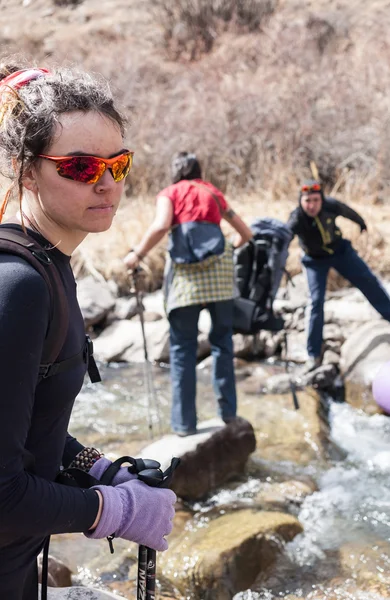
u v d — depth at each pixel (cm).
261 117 920
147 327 621
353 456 447
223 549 329
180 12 1275
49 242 140
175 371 416
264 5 1294
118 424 479
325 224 514
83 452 169
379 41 1156
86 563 334
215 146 898
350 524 371
